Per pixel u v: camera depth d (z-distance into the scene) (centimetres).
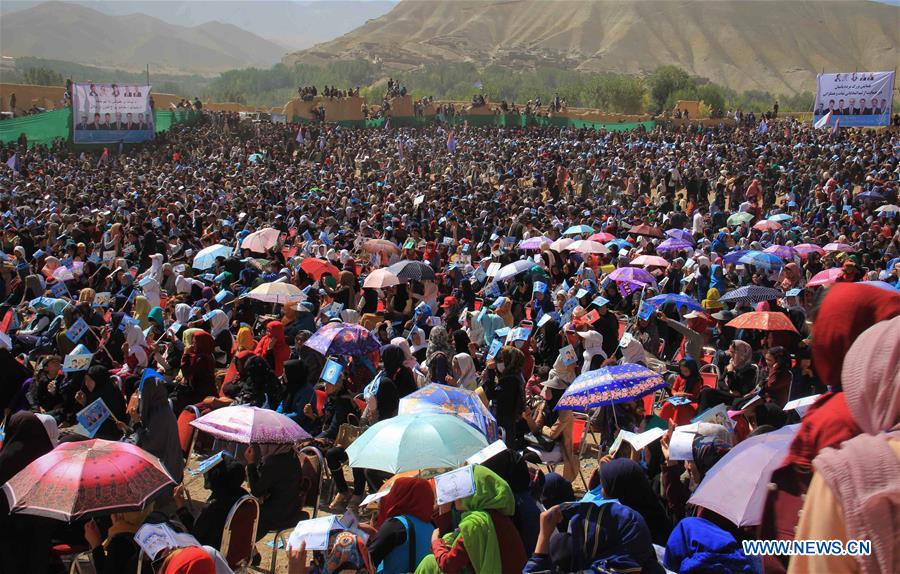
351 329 1034
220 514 611
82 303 1273
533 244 2006
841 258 1800
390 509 543
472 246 2306
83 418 777
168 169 4678
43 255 1927
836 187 3400
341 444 877
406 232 2433
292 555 491
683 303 1302
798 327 1320
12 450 638
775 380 863
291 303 1321
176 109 6756
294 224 2767
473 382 975
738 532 493
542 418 929
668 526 501
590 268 1798
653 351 1284
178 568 454
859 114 5419
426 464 635
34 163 4625
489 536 477
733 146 4922
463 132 6162
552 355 1234
